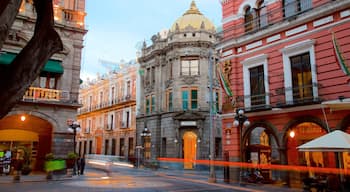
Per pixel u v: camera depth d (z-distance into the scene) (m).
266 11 19.33
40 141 23.83
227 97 20.55
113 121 47.44
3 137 22.73
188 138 34.75
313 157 18.27
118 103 45.72
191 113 33.47
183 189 15.57
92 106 54.75
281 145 17.19
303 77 16.58
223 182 19.33
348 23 14.75
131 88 43.88
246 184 17.58
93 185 16.95
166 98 36.44
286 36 17.66
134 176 24.20
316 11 15.94
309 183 13.42
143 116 39.72
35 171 23.30
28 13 22.02
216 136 33.75
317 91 15.44
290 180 16.73
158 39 38.78
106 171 29.11
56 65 22.77
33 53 3.36
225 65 21.23
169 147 34.44
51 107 22.28
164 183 18.70
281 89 17.28
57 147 22.12
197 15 38.97
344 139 11.56
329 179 12.65
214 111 28.88
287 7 18.09
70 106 22.98
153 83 39.22
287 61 17.39
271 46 18.47
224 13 22.28
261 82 19.08
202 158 32.66
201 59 35.06
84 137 55.94
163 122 36.09
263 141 26.58
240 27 20.77
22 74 3.24
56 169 21.20
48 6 3.54
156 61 38.62
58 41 3.65
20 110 21.00
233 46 20.88
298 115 16.50
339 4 14.91
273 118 17.91
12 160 22.66
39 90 21.78
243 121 17.89
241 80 20.31
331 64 15.21
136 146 39.50
